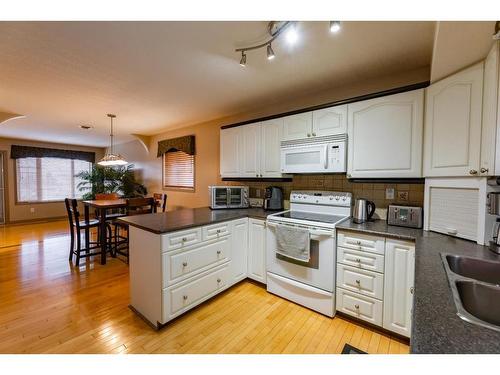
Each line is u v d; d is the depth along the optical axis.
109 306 2.29
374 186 2.42
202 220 2.30
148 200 3.65
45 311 2.20
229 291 2.60
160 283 1.90
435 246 1.50
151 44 1.77
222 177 3.44
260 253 2.65
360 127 2.16
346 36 1.66
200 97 2.91
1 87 2.58
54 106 3.24
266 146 2.89
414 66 2.11
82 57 1.96
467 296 1.02
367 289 1.94
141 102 3.10
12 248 4.09
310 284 2.22
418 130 1.87
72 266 3.30
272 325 2.01
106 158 4.20
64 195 6.86
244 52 1.87
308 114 2.50
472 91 1.49
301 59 2.00
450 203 1.71
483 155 1.43
